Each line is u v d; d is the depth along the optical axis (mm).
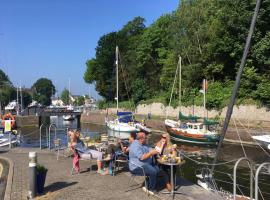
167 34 64500
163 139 9469
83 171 12102
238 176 18453
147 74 69562
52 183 10578
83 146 12406
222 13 39875
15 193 9555
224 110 40125
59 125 72062
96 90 84438
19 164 13648
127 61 75625
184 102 48625
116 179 10914
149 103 59938
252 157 25625
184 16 51812
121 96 77062
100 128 61469
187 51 50438
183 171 19812
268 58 36719
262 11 36688
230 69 44688
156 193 9172
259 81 37562
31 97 142000
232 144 32469
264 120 35438
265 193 15305
